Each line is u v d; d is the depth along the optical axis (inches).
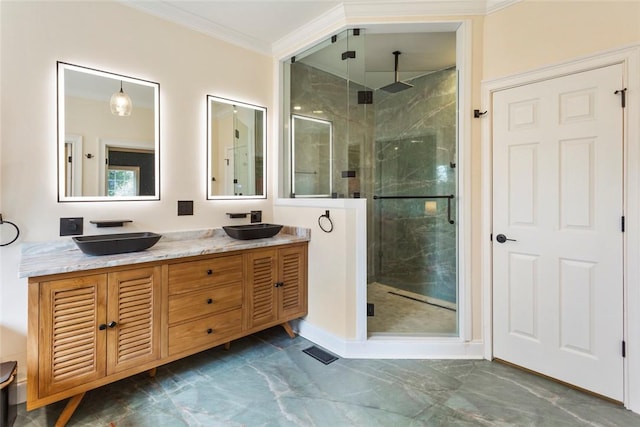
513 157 86.8
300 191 119.6
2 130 70.2
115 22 84.8
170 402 72.6
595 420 66.4
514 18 85.3
